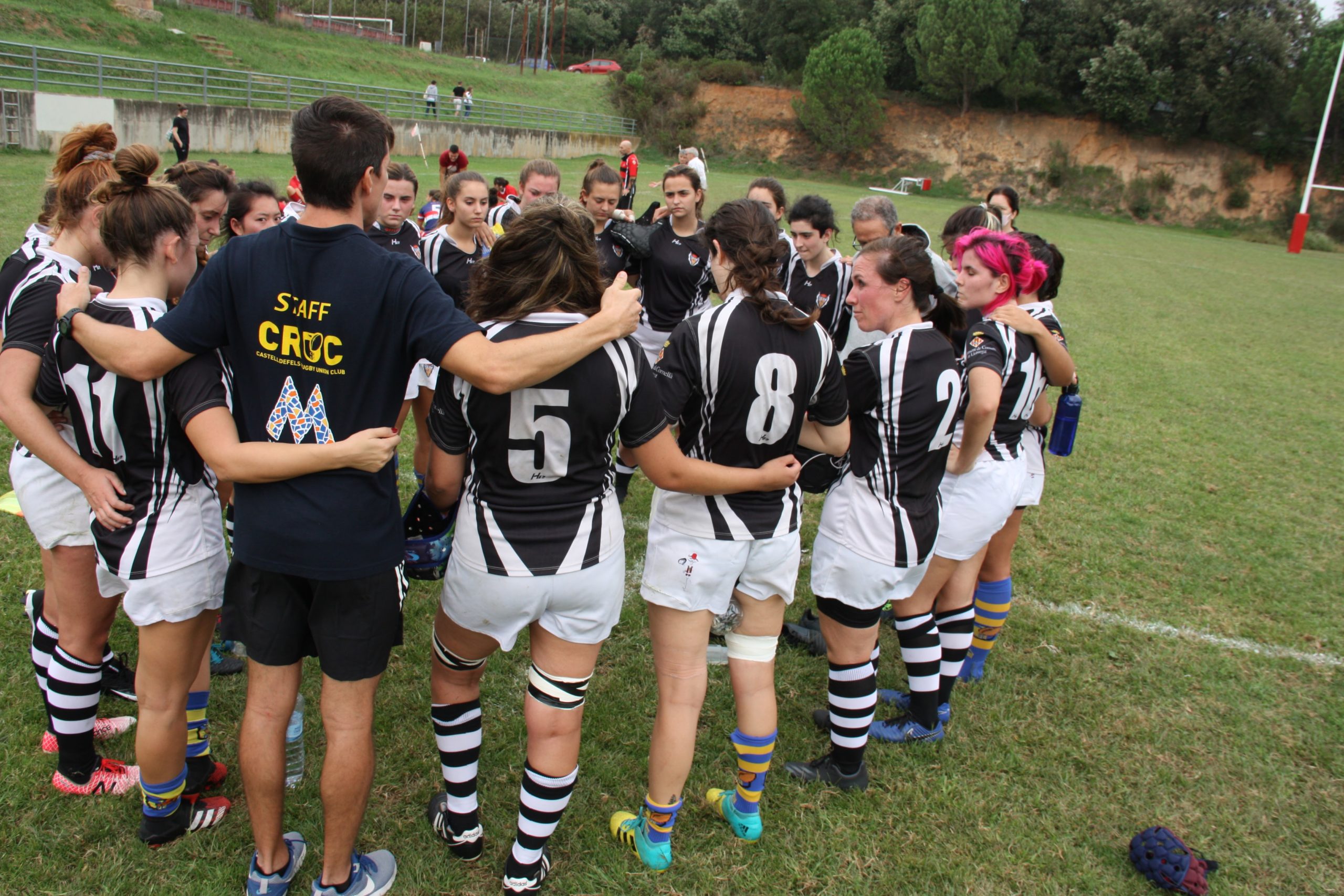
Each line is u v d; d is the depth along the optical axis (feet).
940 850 9.07
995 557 11.80
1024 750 10.81
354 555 6.88
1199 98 136.26
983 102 157.58
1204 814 9.83
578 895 8.27
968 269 10.31
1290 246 101.81
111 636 11.75
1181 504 19.76
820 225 14.21
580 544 7.30
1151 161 144.87
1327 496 20.88
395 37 169.58
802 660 12.68
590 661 7.81
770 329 7.89
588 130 148.25
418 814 9.11
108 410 7.15
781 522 8.43
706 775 10.00
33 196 40.60
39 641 8.97
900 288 8.84
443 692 8.06
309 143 6.43
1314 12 140.05
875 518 8.96
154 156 7.57
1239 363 35.37
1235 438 25.23
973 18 144.77
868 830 9.29
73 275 8.13
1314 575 16.44
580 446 7.11
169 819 8.30
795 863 8.77
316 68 118.93
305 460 6.63
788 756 10.50
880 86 151.02
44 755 9.38
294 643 7.26
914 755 10.55
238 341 6.79
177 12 111.45
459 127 106.73
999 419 10.29
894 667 12.72
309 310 6.63
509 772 9.84
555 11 228.22
